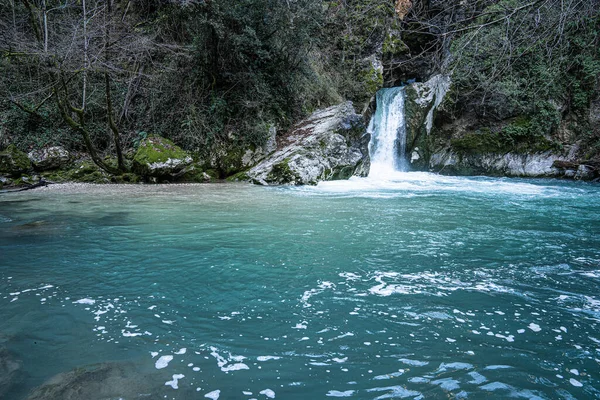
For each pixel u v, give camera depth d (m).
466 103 15.22
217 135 12.36
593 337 2.30
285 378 1.87
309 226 5.32
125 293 2.91
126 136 12.22
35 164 10.48
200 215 6.00
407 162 17.06
